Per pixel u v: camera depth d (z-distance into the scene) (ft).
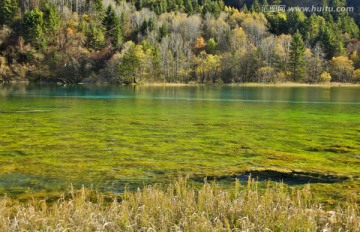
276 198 38.34
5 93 256.32
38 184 50.21
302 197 43.21
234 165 62.59
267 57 502.38
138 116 131.13
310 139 88.07
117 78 456.04
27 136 88.53
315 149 76.74
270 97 240.73
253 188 43.80
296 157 68.95
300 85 461.78
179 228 30.22
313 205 38.04
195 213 32.63
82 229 30.35
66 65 490.08
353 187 49.62
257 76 484.33
